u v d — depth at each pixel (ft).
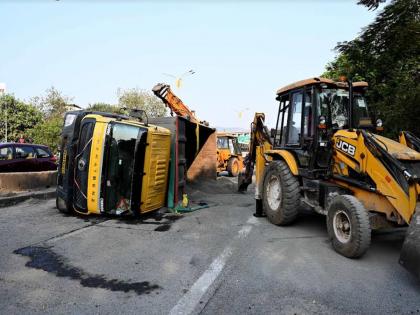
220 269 14.26
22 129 99.09
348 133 18.10
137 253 16.01
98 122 22.02
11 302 11.17
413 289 12.75
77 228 20.20
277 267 14.66
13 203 27.58
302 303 11.48
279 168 21.61
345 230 16.38
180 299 11.58
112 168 21.91
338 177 18.29
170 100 31.09
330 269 14.58
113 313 10.59
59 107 126.11
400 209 14.70
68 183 22.80
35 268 14.03
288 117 22.89
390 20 28.43
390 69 30.22
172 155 25.81
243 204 29.48
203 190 35.70
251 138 32.53
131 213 22.11
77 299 11.45
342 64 36.94
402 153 15.40
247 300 11.61
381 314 10.89
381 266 15.05
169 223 21.89
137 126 22.21
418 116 26.66
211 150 40.29
